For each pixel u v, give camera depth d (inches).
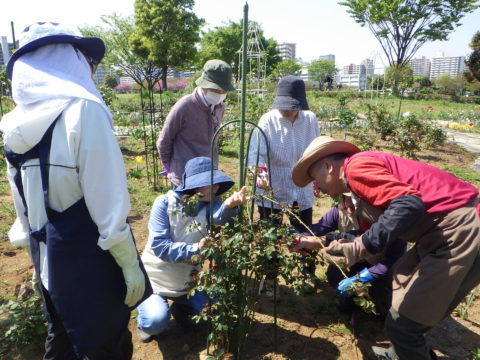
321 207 218.4
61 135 62.7
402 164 81.9
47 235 66.1
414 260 83.8
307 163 90.9
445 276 75.7
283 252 83.0
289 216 98.3
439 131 418.9
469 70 1797.5
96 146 63.2
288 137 125.9
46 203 64.2
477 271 77.2
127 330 85.6
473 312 122.3
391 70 1213.7
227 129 381.7
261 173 99.6
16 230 79.8
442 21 1291.8
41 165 63.3
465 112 925.2
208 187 98.2
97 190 64.2
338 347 106.6
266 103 528.4
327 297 129.4
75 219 65.7
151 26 1331.2
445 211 77.1
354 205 89.1
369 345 107.7
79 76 66.7
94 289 69.0
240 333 93.4
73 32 69.4
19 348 100.1
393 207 73.3
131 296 72.7
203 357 98.9
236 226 83.4
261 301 125.4
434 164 345.7
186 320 111.1
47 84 62.7
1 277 134.6
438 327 114.7
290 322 116.2
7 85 276.5
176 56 1382.9
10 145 65.0
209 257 82.4
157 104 715.4
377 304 114.0
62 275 66.9
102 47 72.8
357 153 88.7
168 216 101.0
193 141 136.3
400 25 1325.0
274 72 992.9
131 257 70.7
